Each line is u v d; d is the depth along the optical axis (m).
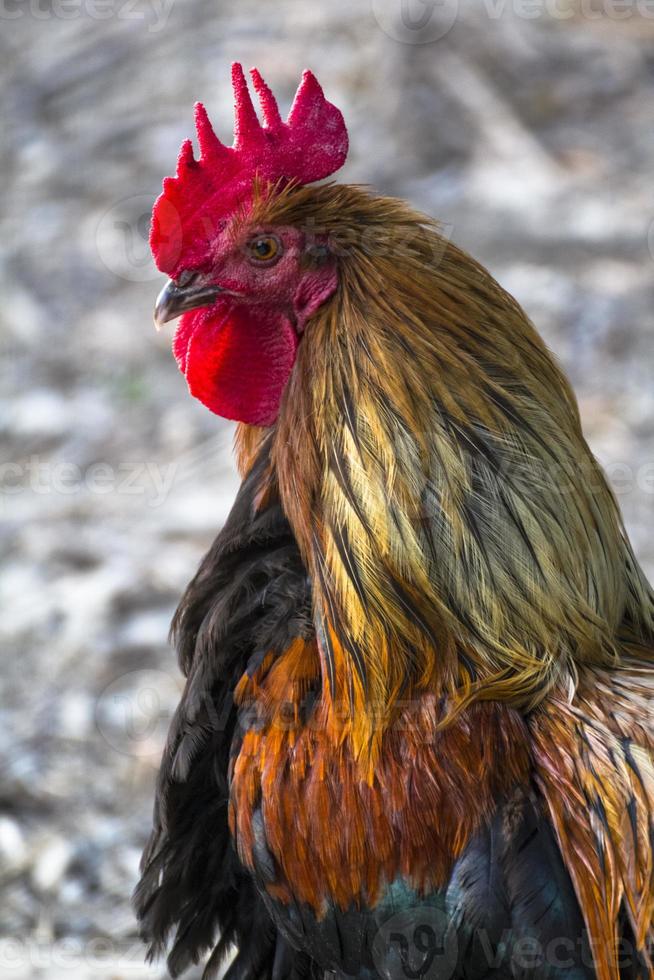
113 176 19.47
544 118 19.97
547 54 21.16
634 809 5.49
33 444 15.31
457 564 5.49
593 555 5.80
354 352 5.54
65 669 12.08
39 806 10.59
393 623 5.53
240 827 5.91
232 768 5.99
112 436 15.33
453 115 19.78
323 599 5.66
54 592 13.06
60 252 18.38
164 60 21.61
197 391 6.30
